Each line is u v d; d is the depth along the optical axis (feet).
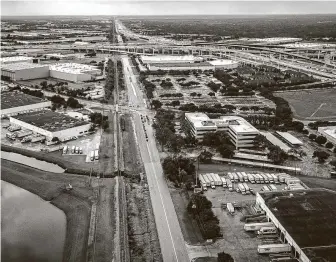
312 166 595.88
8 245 404.57
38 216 469.16
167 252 385.50
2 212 474.08
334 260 339.98
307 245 362.12
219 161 609.42
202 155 608.19
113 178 560.20
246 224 418.92
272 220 420.77
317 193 459.73
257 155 619.26
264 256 377.30
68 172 581.53
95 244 403.75
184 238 410.11
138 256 382.42
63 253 394.73
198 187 521.24
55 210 487.20
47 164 617.62
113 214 461.37
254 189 517.55
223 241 402.52
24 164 616.80
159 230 424.87
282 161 606.14
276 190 490.08
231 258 354.54
